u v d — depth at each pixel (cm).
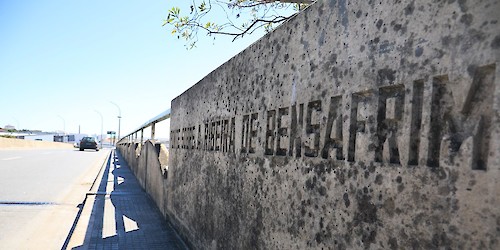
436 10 148
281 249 246
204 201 416
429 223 144
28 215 637
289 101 250
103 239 505
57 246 480
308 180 222
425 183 147
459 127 139
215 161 390
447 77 145
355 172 185
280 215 250
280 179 254
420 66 154
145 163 972
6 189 906
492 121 127
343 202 191
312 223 215
